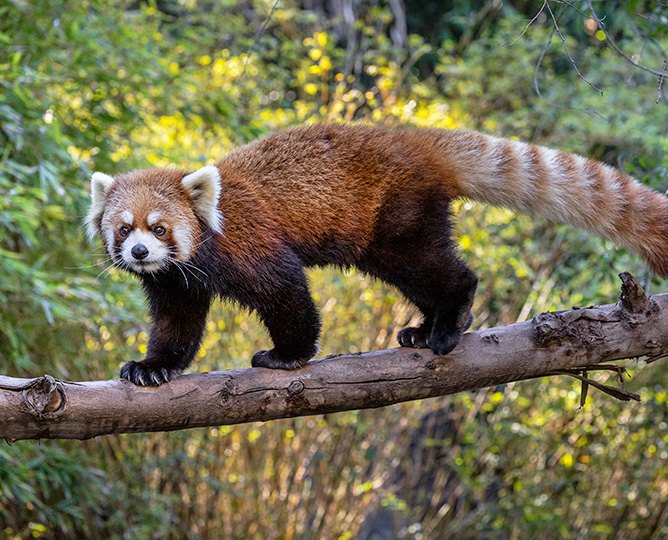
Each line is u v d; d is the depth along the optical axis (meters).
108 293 9.70
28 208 8.69
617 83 14.88
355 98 14.80
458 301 6.20
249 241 6.10
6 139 10.08
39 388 5.01
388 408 13.17
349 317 12.80
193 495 12.36
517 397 12.86
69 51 10.62
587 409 12.55
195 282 6.21
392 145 6.47
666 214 6.52
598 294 8.55
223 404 5.47
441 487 13.63
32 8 10.39
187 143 12.44
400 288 6.48
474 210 12.52
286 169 6.32
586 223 6.66
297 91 16.66
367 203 6.29
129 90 10.62
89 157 10.80
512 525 12.80
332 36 15.59
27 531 11.32
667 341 5.77
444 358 5.80
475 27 18.34
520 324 5.98
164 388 5.42
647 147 13.38
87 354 11.16
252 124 11.13
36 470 10.55
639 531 12.76
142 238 5.96
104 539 12.08
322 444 12.98
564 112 14.51
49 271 10.44
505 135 14.07
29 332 10.30
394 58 16.69
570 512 12.97
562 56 16.72
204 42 13.18
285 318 6.07
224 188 6.21
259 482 12.59
